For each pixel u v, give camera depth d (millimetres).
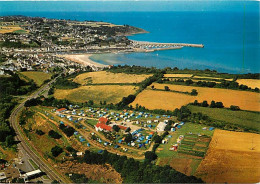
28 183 180875
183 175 165250
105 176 181750
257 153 190250
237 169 174750
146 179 168750
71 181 181750
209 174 170875
